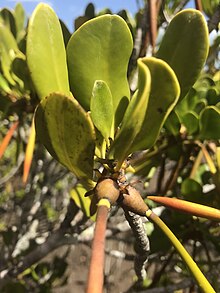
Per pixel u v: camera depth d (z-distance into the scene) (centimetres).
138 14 29
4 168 61
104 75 14
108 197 11
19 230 38
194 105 21
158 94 12
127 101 14
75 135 12
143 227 13
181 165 24
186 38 13
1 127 44
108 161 12
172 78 11
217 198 22
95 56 14
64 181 55
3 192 61
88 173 12
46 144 12
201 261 28
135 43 23
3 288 32
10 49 25
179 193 28
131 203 12
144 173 25
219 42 26
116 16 14
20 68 24
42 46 13
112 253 35
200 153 24
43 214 49
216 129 20
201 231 23
